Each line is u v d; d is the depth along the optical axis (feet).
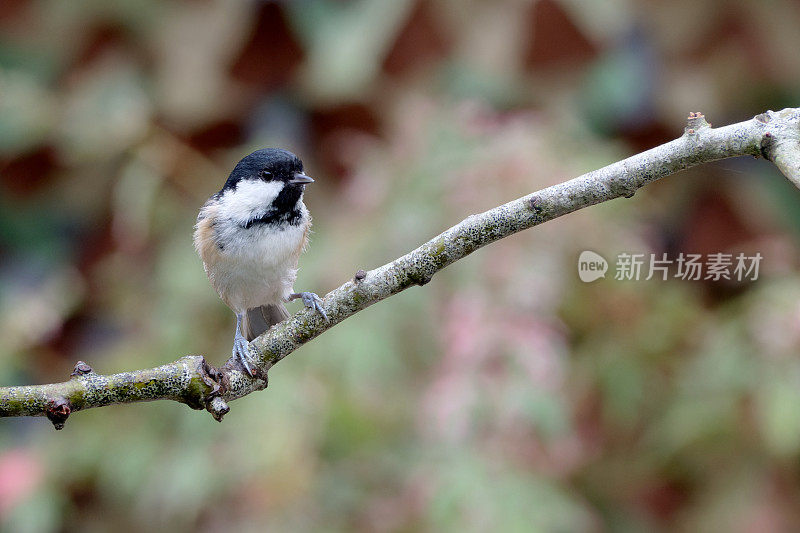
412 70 29.37
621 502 26.76
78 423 27.02
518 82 30.60
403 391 25.44
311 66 29.48
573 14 27.71
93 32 31.37
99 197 30.91
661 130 30.19
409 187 26.18
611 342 25.48
